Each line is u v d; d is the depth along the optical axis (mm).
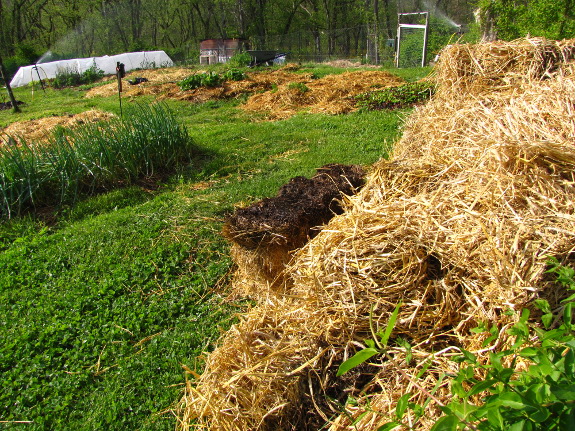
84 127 7199
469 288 2379
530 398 1301
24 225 5812
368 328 2455
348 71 14414
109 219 5574
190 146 7621
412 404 1575
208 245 4820
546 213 2432
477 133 3398
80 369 3469
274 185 6000
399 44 17906
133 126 7055
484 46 4938
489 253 2320
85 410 3141
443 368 2129
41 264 4855
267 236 3582
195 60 27281
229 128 8992
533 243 2264
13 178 6105
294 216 3652
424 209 2750
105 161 6582
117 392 3229
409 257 2521
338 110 9422
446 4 35562
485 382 1396
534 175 2617
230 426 2260
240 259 3840
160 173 6984
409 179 3297
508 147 2787
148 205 5863
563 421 1271
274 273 3691
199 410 2381
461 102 4523
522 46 4750
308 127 8539
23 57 30703
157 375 3330
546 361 1395
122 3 39344
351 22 38781
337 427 2109
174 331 3771
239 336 2652
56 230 5652
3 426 3055
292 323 2645
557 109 3346
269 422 2303
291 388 2369
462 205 2693
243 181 6344
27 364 3561
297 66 17641
